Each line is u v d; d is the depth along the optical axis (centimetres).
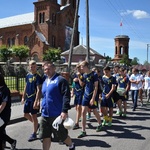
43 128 486
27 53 5475
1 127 517
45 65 489
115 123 900
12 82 1526
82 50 5694
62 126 476
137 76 1192
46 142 491
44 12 6347
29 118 684
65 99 461
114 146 615
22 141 662
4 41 7294
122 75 1084
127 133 752
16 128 823
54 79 484
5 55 5438
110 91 819
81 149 588
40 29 6350
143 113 1129
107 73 828
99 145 623
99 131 771
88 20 2016
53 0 6384
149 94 1502
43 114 489
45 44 5934
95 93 705
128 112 1154
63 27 6594
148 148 602
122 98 1016
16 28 7056
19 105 1239
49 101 480
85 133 707
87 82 714
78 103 812
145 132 766
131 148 600
